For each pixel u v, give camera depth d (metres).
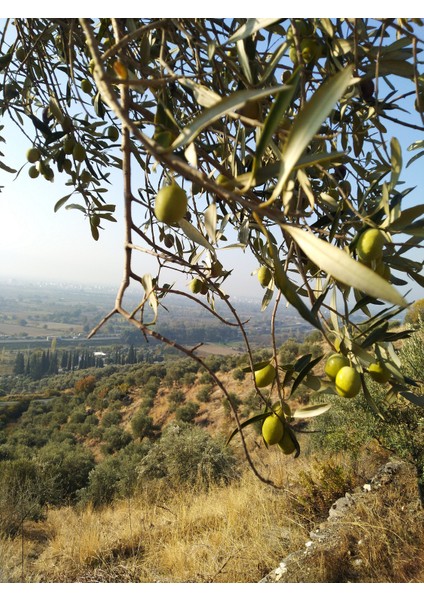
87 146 1.59
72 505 11.02
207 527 5.65
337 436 5.52
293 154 0.49
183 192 0.71
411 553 3.88
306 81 0.94
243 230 1.22
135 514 7.16
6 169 1.54
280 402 0.90
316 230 0.82
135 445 21.17
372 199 1.06
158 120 0.74
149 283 0.82
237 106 0.49
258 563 4.41
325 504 5.39
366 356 0.91
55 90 1.44
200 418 24.80
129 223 0.63
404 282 0.94
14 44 1.50
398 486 5.13
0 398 42.97
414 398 0.95
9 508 7.29
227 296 0.92
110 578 4.72
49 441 26.98
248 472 8.05
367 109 1.09
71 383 51.22
